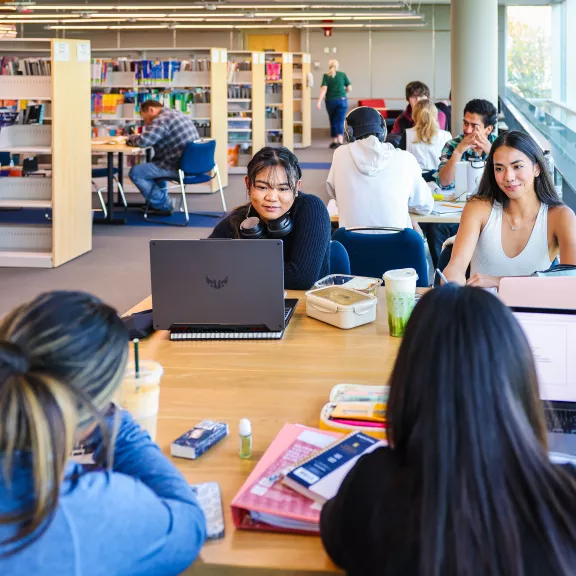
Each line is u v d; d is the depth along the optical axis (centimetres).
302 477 139
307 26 1880
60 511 102
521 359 104
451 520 98
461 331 104
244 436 160
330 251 321
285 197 282
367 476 109
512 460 100
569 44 1702
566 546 98
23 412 95
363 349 228
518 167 291
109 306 113
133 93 1085
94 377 105
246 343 235
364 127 436
